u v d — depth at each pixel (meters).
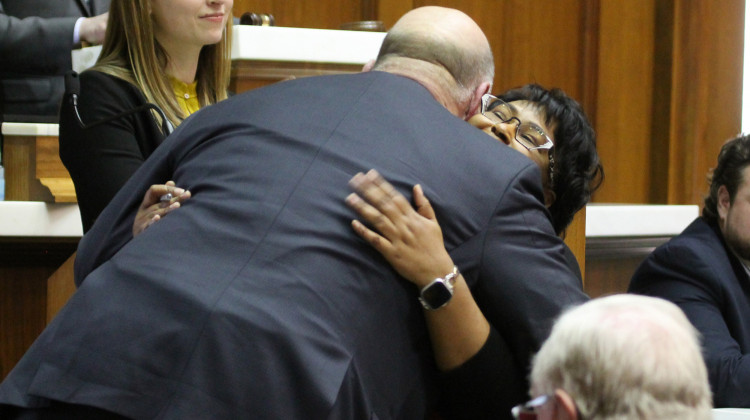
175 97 4.82
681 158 11.75
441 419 3.81
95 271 3.38
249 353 3.05
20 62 7.34
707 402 2.12
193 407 3.02
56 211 5.44
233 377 3.04
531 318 3.38
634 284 6.37
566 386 2.16
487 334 3.41
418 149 3.43
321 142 3.44
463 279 3.36
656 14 11.76
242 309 3.09
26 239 5.48
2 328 5.50
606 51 11.60
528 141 4.43
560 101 4.63
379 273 3.27
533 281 3.39
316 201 3.30
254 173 3.40
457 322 3.34
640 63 11.76
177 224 3.37
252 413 3.03
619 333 2.13
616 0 11.59
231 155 3.51
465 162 3.45
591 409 2.11
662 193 11.77
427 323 3.39
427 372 3.51
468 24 3.88
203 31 4.89
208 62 5.17
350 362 3.15
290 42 5.32
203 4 4.86
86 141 4.48
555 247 3.52
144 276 3.22
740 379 5.41
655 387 2.07
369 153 3.40
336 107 3.55
